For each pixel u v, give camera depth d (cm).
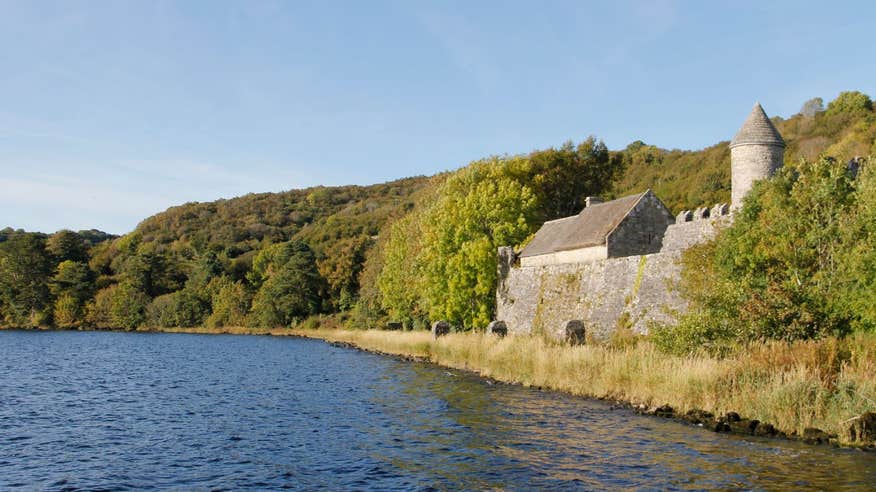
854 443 2109
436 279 6306
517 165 7644
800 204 3238
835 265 3059
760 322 2884
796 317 2880
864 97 9688
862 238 2909
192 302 12706
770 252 3188
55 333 11631
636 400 2909
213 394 3669
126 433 2570
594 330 4366
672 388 2738
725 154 10269
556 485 1753
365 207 19500
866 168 3161
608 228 4809
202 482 1878
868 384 2234
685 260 3706
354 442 2325
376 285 9500
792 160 8688
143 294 13088
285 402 3306
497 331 5184
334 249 12588
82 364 5684
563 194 8362
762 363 2595
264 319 11738
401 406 3041
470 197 6431
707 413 2497
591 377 3284
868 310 2703
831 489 1656
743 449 2059
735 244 3319
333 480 1866
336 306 11794
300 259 11900
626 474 1830
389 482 1831
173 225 19200
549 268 5269
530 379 3619
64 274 13238
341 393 3562
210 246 15988
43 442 2417
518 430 2409
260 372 4841
